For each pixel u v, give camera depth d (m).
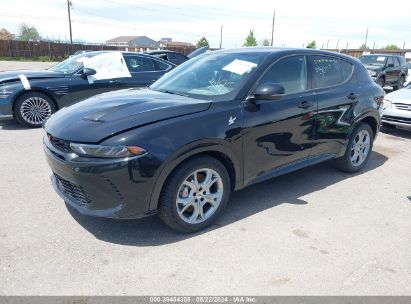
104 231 3.20
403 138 7.18
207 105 3.18
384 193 4.25
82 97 7.34
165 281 2.57
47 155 3.12
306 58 4.04
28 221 3.33
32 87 6.82
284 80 3.75
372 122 4.93
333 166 5.13
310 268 2.76
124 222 3.36
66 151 2.89
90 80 7.34
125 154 2.72
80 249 2.92
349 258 2.91
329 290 2.53
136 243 3.03
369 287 2.58
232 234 3.22
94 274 2.62
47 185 4.17
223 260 2.83
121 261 2.78
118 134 2.76
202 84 3.68
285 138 3.71
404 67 17.19
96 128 2.84
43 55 40.97
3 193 3.92
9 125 7.26
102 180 2.77
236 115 3.26
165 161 2.83
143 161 2.76
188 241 3.09
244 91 3.40
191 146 2.95
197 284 2.55
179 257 2.86
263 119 3.44
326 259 2.88
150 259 2.82
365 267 2.80
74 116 3.15
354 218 3.59
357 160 4.89
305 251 2.98
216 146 3.12
